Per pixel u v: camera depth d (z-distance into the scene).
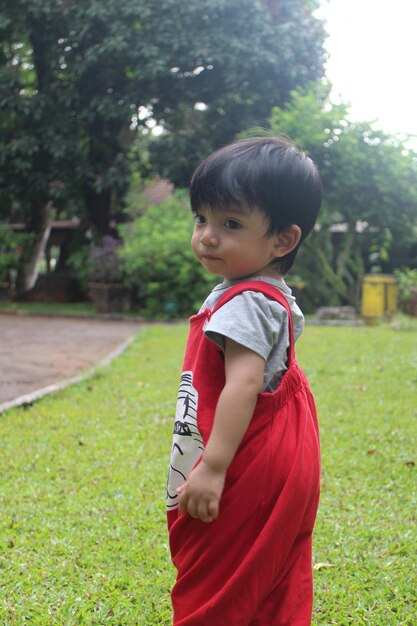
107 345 9.77
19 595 2.39
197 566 1.57
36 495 3.32
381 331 10.83
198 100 15.38
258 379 1.51
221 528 1.54
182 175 15.09
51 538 2.84
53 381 6.70
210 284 13.96
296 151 1.65
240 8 13.91
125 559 2.66
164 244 13.74
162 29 13.77
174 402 5.36
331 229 15.51
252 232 1.58
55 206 16.34
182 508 1.54
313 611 2.29
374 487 3.49
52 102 15.20
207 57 13.76
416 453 4.08
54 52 14.80
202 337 1.63
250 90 14.98
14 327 12.14
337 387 6.00
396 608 2.34
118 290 15.05
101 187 14.94
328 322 12.87
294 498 1.56
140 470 3.72
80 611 2.26
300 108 13.52
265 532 1.52
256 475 1.53
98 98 14.59
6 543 2.78
